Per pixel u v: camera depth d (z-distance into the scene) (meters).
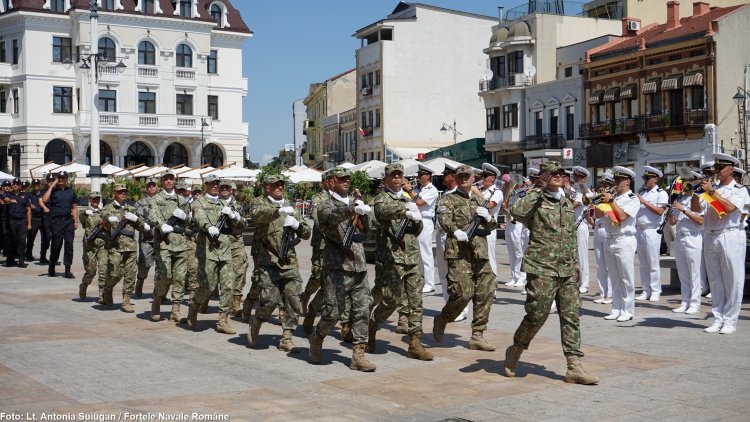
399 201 9.45
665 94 41.94
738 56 40.16
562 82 48.19
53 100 56.12
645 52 42.78
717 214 10.61
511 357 8.46
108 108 57.03
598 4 55.47
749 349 9.74
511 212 8.34
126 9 57.28
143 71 57.91
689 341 10.31
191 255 12.16
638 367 8.77
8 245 21.33
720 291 10.97
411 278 9.41
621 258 11.86
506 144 52.06
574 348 8.15
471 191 9.95
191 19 59.31
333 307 9.03
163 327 11.80
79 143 56.16
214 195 11.38
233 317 12.74
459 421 6.89
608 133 44.78
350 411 7.21
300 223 9.84
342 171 9.12
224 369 8.98
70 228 18.69
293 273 9.97
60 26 56.19
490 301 9.86
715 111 39.66
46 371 8.84
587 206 14.32
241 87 62.69
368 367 8.80
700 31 40.09
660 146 42.59
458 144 56.16
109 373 8.75
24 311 13.42
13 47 56.41
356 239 8.97
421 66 63.34
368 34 64.69
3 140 57.53
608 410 7.11
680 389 7.79
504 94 52.25
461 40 64.56
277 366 9.13
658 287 14.06
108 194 41.47
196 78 60.06
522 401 7.48
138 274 14.98
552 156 48.06
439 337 10.15
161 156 58.59
